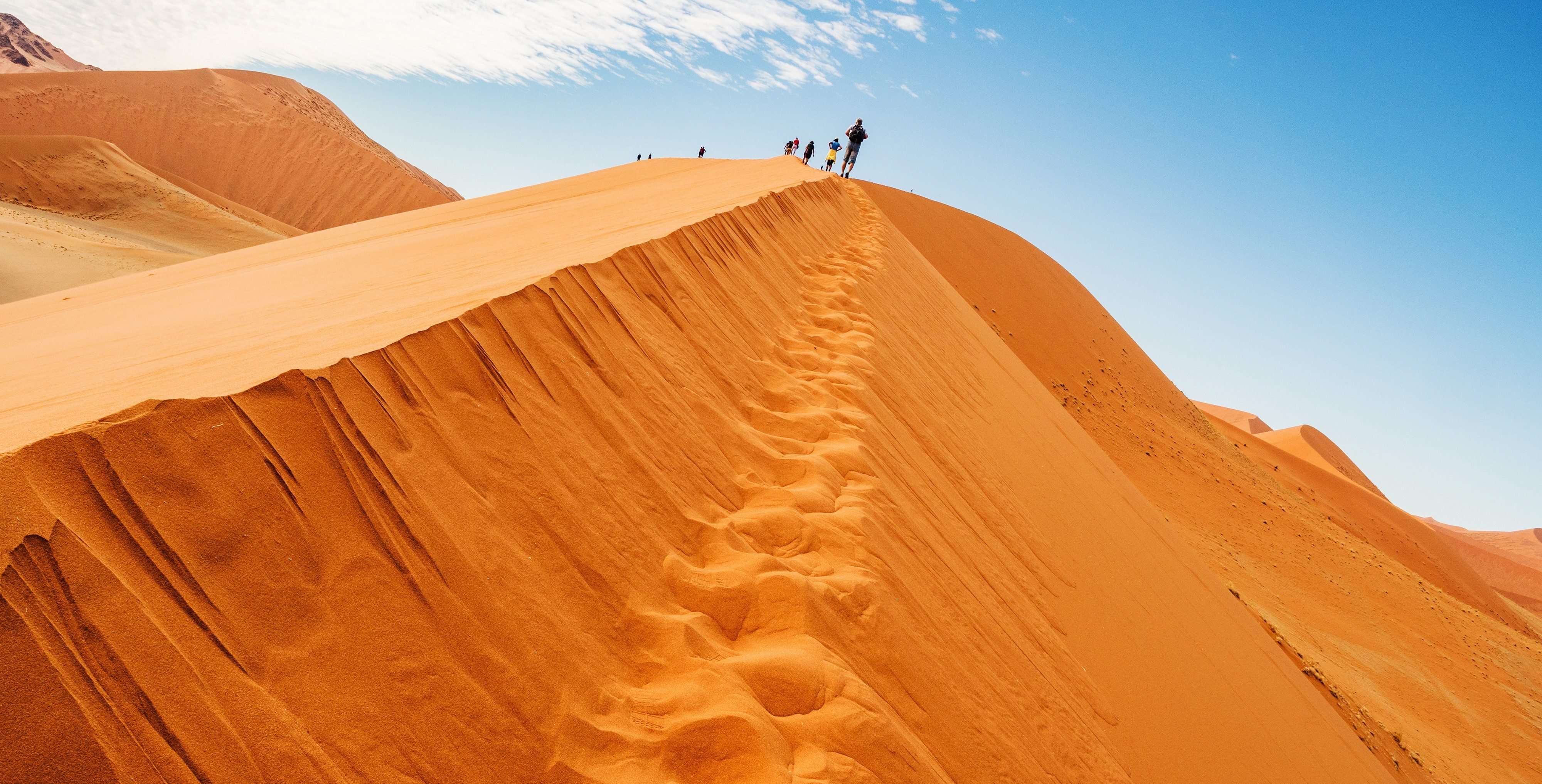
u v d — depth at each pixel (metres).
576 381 2.97
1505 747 18.33
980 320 18.22
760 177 17.28
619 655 2.23
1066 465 9.97
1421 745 15.48
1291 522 29.56
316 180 117.94
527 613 2.05
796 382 5.31
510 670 1.90
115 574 1.42
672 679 2.25
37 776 1.21
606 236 6.55
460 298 3.25
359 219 116.69
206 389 1.96
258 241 72.81
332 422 1.94
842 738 2.39
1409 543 44.03
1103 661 5.26
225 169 113.94
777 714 2.35
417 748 1.65
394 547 1.87
